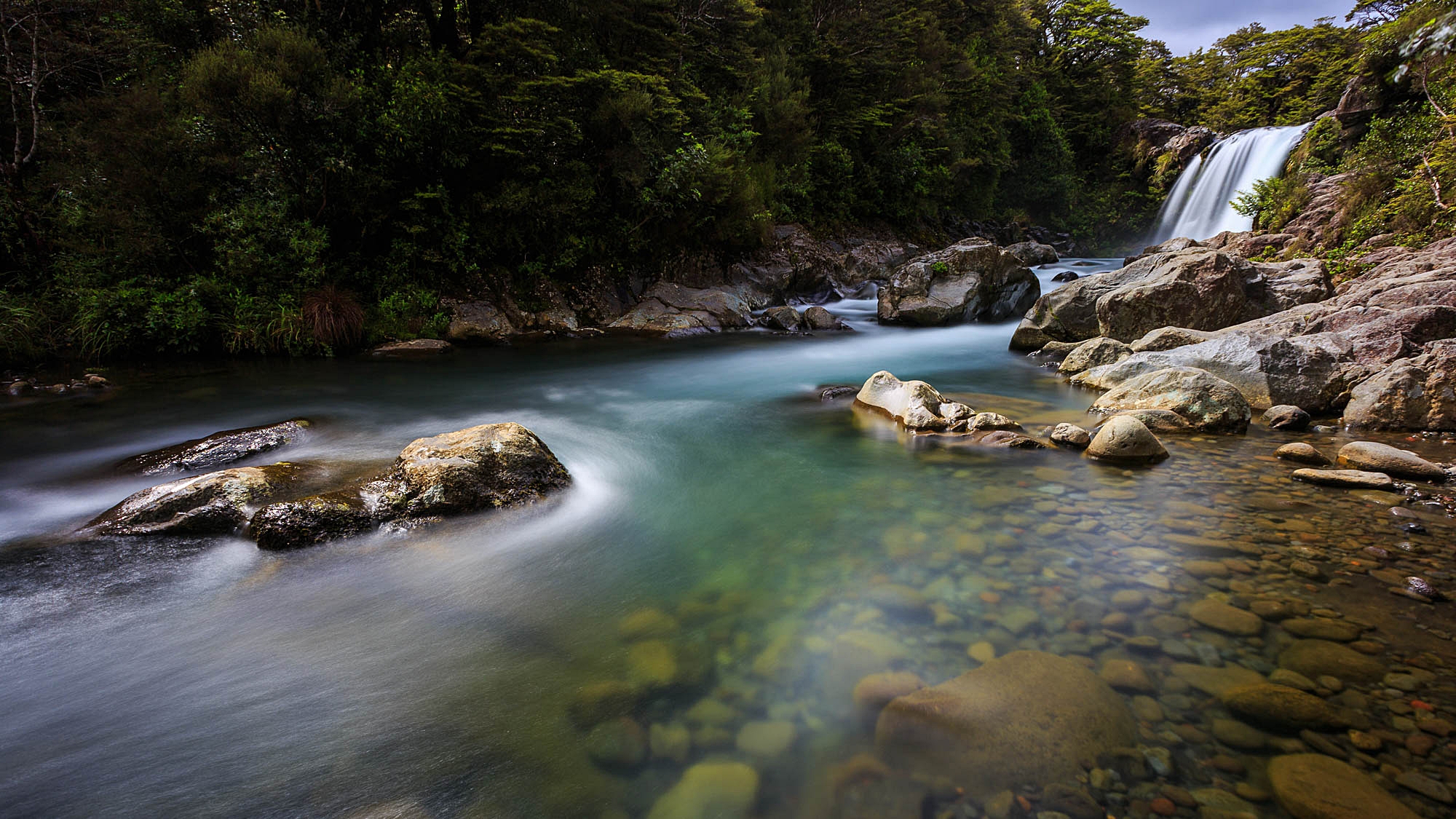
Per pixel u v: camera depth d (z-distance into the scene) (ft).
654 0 45.06
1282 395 21.47
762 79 56.08
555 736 7.26
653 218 46.11
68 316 30.45
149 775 6.97
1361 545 11.36
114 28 35.96
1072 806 5.93
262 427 18.76
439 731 7.43
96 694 8.18
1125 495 14.19
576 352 36.22
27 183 32.73
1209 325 30.63
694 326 42.22
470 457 13.67
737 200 48.01
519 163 40.55
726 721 7.36
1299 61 120.78
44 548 11.64
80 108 33.42
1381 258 39.68
